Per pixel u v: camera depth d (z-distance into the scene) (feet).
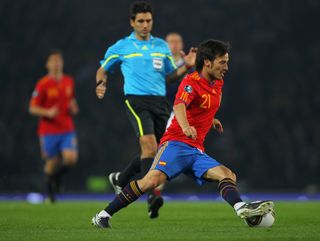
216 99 82.43
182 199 243.81
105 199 239.30
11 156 281.13
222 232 74.28
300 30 326.03
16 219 106.42
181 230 78.43
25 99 297.94
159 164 80.38
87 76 307.78
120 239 66.85
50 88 192.44
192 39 324.60
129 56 111.14
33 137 285.64
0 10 319.27
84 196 257.75
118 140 289.33
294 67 317.01
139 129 108.37
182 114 78.13
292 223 93.81
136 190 80.07
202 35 325.21
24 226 89.20
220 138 287.48
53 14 322.75
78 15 325.42
